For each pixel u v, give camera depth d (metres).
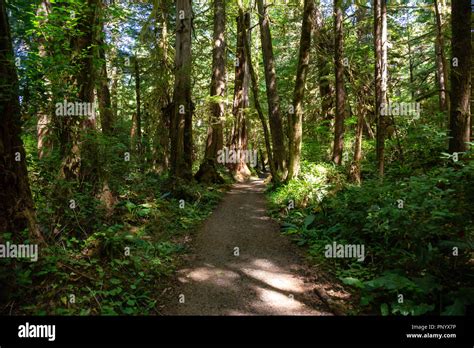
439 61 14.55
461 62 7.11
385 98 10.35
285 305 5.02
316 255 6.76
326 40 16.56
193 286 5.62
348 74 15.45
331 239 7.40
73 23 6.63
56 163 6.86
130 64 16.62
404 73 21.61
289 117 12.05
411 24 20.33
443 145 9.95
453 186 5.48
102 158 7.67
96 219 6.78
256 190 15.52
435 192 5.44
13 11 6.71
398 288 4.45
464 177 5.43
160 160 15.46
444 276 4.82
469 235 5.19
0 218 4.75
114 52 15.44
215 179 15.86
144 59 16.03
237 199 13.02
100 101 10.91
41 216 5.96
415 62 20.64
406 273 5.19
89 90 7.32
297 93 11.66
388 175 10.03
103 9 7.89
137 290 5.09
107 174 7.93
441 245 4.76
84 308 4.36
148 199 10.10
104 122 10.32
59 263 4.89
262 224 9.33
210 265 6.52
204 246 7.57
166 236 7.81
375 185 7.69
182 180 11.89
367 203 7.30
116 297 4.82
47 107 6.28
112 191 8.73
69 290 4.54
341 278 5.55
